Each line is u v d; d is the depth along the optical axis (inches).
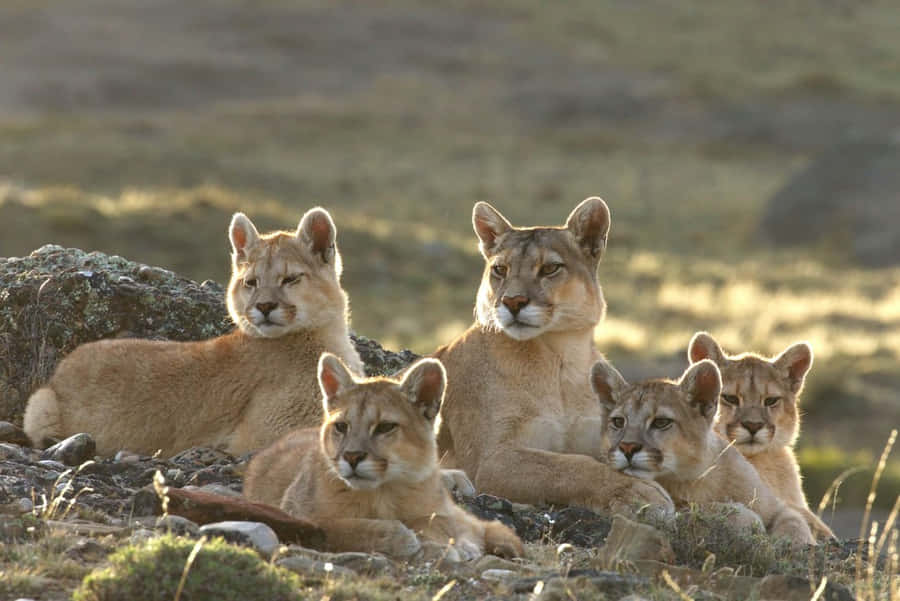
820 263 2048.5
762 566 339.0
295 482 343.0
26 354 488.7
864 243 2106.3
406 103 3164.4
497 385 423.8
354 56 3521.2
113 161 2252.7
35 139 2404.0
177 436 438.0
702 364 381.7
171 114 2915.8
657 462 375.6
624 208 2369.6
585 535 375.2
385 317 1421.0
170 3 3742.6
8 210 1382.9
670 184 2608.3
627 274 1747.0
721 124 3073.3
